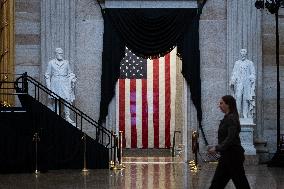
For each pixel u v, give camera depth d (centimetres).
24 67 2184
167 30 2195
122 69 3012
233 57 2197
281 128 2216
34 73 2186
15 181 1584
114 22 2195
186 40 2197
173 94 2997
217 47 2217
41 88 1975
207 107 2212
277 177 1692
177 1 2200
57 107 2095
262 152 2183
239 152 1030
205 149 2205
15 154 1816
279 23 2225
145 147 3003
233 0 2208
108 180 1612
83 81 2200
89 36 2208
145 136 3009
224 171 1032
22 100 1895
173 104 2997
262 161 2183
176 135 2689
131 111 3006
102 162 1953
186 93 2208
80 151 1936
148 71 3011
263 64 2217
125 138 3000
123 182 1563
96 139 2025
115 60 2189
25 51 2188
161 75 3008
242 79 2109
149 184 1517
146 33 2194
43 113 1902
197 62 2197
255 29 2200
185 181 1594
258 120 2191
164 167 2045
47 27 2177
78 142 1933
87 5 2209
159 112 3011
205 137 2206
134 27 2195
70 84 2102
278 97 2061
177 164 2170
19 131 1856
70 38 2188
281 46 2225
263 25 2223
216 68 2216
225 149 1023
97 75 2208
